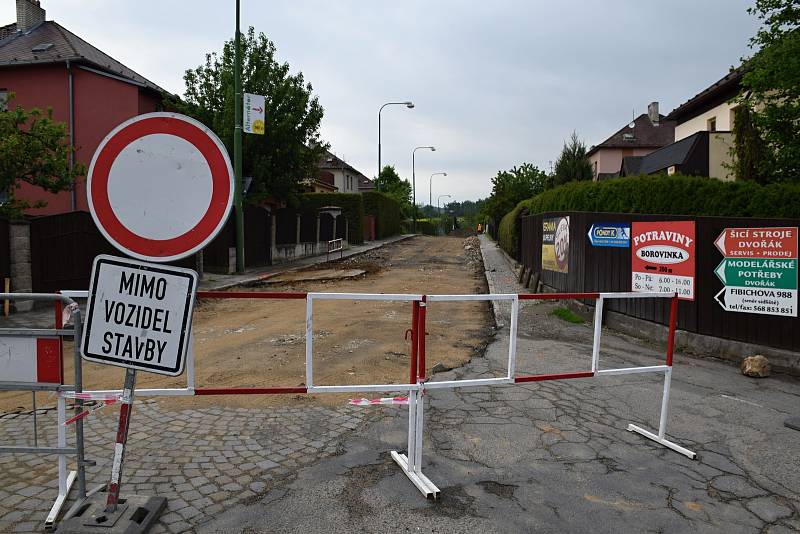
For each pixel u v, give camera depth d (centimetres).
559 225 1286
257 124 1794
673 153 1917
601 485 397
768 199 812
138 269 313
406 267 2264
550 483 398
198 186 312
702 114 2405
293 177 2209
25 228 1102
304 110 2134
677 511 364
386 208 4553
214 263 1873
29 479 377
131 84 2152
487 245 3616
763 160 1141
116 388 600
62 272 1177
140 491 366
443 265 2372
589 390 625
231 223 1844
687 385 660
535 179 3966
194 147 311
